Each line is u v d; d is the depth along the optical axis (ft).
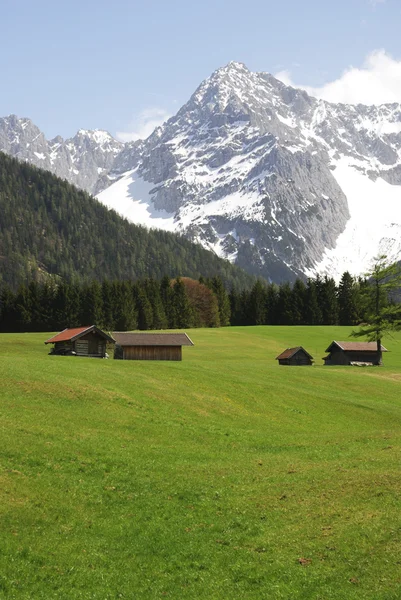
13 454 113.19
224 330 573.74
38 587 73.31
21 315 600.80
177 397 183.83
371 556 76.18
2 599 69.97
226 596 71.20
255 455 134.62
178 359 331.77
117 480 109.50
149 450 130.00
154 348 330.75
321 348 493.77
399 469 111.34
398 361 417.69
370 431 172.55
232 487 107.76
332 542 81.25
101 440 131.64
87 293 629.51
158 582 75.10
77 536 86.89
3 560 77.82
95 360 242.58
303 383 240.73
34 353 347.97
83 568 78.18
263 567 77.05
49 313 609.01
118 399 168.96
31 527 87.45
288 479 111.04
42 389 164.35
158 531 88.99
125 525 91.15
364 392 240.73
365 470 113.19
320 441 153.89
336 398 216.95
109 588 73.82
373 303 368.48
